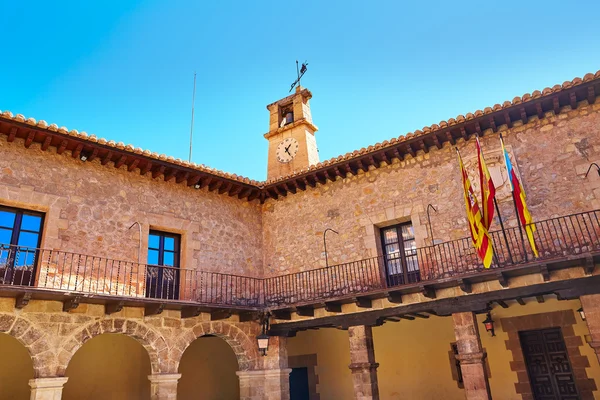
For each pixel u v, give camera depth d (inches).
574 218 386.6
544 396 438.0
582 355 422.0
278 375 484.1
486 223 354.9
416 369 505.7
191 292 476.7
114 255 436.1
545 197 404.2
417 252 454.6
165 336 430.0
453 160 459.5
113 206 449.1
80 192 430.0
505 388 450.6
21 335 350.9
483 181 364.2
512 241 396.2
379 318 436.1
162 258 478.9
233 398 603.5
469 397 367.6
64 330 372.5
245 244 550.9
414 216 465.7
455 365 484.1
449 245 436.5
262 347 462.9
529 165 418.9
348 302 446.6
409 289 402.6
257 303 530.3
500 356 460.4
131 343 557.3
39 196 403.2
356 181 516.1
